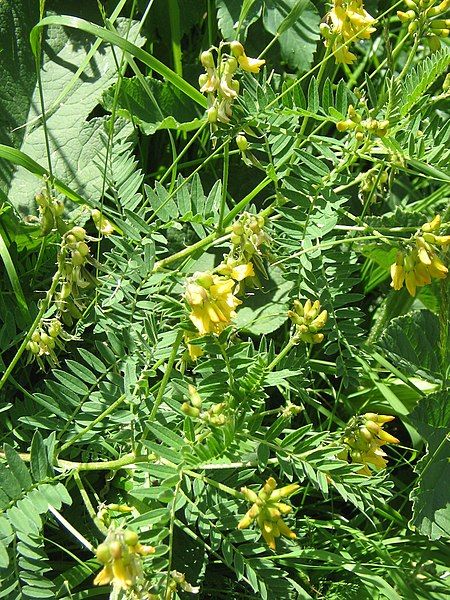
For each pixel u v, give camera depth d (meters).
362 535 0.39
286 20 0.43
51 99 0.50
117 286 0.38
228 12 0.50
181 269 0.43
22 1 0.51
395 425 0.48
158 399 0.35
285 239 0.41
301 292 0.43
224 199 0.38
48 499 0.33
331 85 0.42
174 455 0.34
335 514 0.42
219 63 0.35
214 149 0.51
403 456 0.45
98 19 0.52
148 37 0.52
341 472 0.35
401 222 0.48
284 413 0.35
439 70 0.42
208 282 0.32
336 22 0.41
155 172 0.51
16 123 0.49
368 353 0.44
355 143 0.41
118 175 0.43
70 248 0.35
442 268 0.36
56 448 0.38
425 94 0.47
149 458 0.36
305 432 0.35
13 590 0.33
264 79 0.42
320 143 0.42
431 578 0.40
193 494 0.36
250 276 0.37
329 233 0.43
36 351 0.37
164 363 0.40
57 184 0.41
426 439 0.42
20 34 0.50
